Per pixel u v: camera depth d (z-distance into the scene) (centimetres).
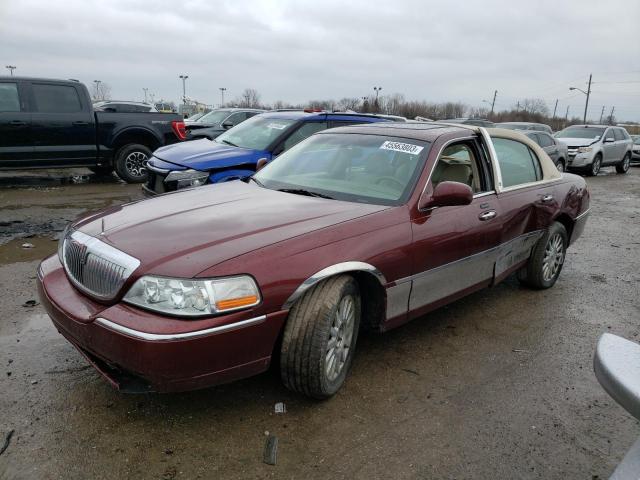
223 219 316
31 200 888
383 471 261
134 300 261
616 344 149
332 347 308
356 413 307
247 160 682
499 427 303
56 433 275
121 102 1816
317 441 280
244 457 265
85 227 322
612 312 494
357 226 320
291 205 349
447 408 319
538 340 423
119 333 253
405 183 369
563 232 535
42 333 387
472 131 434
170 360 249
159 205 355
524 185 482
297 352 289
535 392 343
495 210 426
